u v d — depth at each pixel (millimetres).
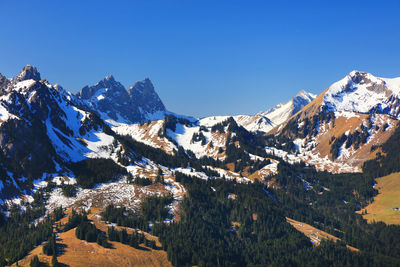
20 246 161250
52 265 145875
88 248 163750
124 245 172625
